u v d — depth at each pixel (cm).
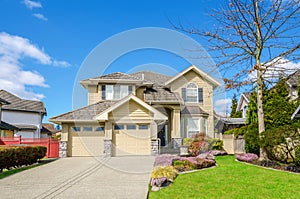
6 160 1061
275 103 1625
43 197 630
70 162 1352
